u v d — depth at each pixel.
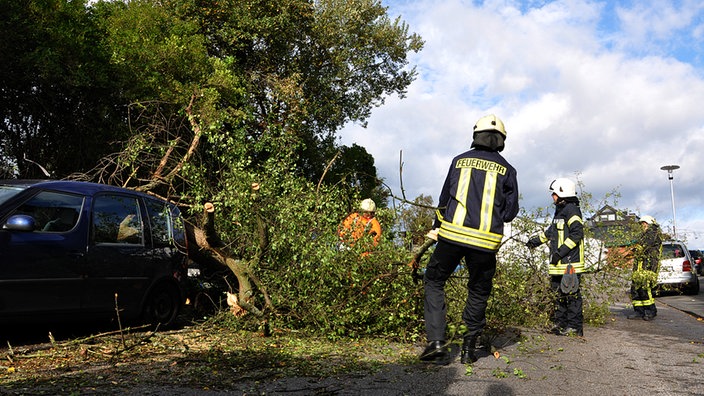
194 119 8.38
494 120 5.52
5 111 14.39
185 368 4.84
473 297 5.45
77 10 15.59
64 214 6.03
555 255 7.91
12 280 5.36
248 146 7.89
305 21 27.56
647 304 10.73
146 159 8.52
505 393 4.16
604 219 9.81
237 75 24.66
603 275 9.62
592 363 5.53
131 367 4.86
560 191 8.15
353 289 6.77
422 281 6.75
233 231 7.54
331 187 7.52
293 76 25.19
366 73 31.50
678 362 5.66
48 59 13.40
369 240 6.74
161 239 7.21
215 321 7.26
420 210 7.11
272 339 6.50
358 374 4.74
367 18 30.41
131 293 6.61
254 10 25.81
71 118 15.23
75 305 5.94
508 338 7.23
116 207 6.69
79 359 5.18
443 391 4.20
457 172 5.47
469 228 5.29
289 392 4.08
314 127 29.12
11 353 5.15
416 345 6.38
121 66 16.17
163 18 21.11
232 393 4.03
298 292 6.84
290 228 6.91
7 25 13.32
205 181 7.65
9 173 14.53
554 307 8.41
